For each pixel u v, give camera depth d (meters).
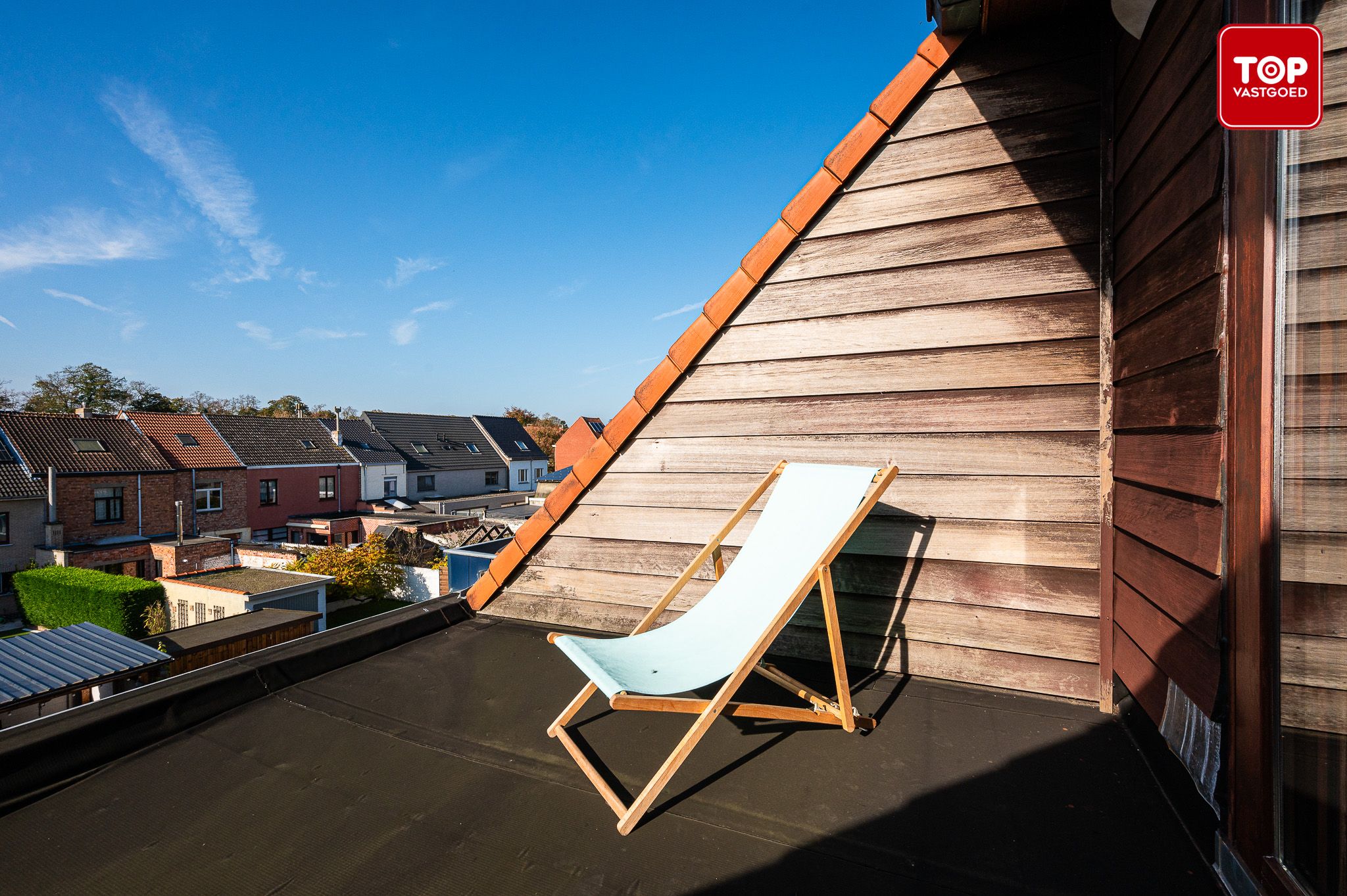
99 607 12.46
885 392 2.43
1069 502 2.14
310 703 2.23
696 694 2.26
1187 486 1.39
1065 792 1.60
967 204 2.29
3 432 17.48
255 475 23.19
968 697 2.19
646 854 1.40
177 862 1.40
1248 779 1.13
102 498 18.27
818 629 2.54
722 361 2.75
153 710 1.98
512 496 33.69
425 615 3.04
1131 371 1.84
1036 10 2.08
